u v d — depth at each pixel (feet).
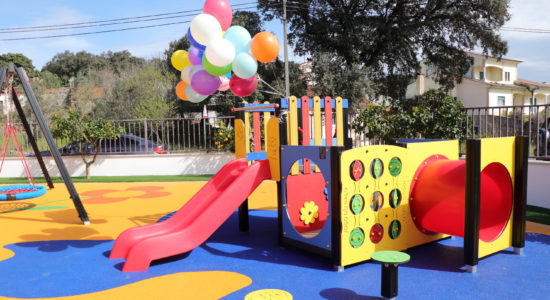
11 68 20.21
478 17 67.82
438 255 14.15
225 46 14.17
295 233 14.78
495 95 97.66
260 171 15.65
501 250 14.67
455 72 74.74
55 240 17.25
